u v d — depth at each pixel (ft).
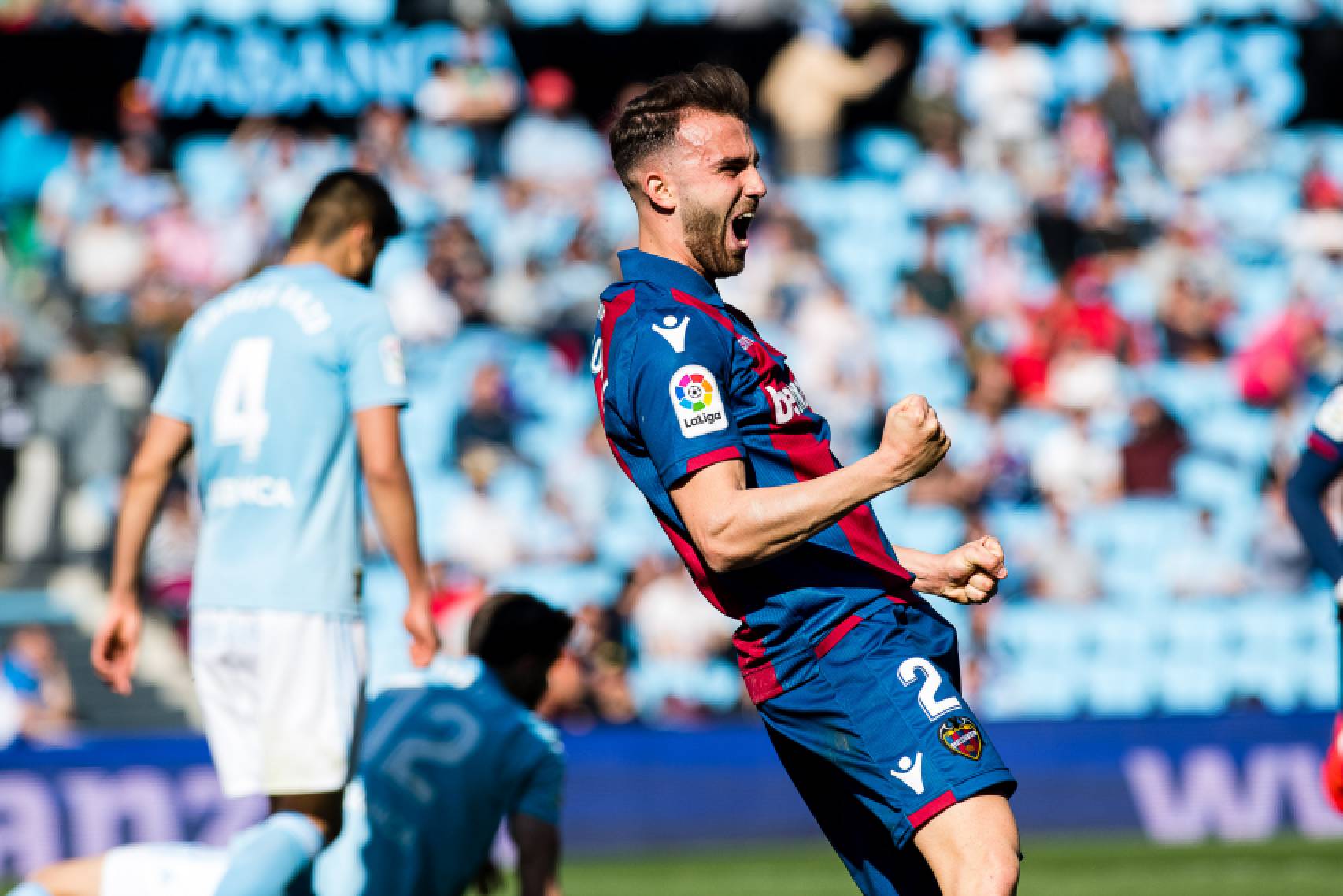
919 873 38.29
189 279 159.53
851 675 36.42
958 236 173.06
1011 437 146.92
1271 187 182.50
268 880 42.47
